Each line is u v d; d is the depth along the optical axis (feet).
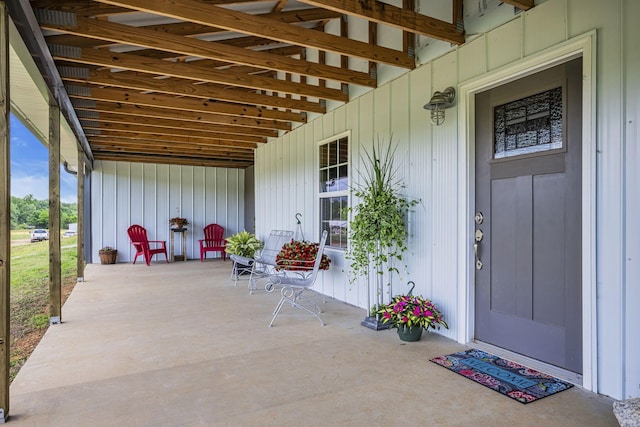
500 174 10.12
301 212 20.66
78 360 9.82
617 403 6.40
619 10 7.43
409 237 12.89
